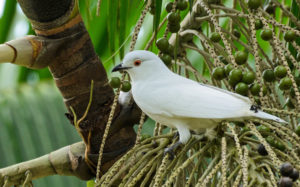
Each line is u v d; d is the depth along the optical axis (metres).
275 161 5.91
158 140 7.69
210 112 7.11
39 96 9.16
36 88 9.28
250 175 6.32
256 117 6.77
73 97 7.75
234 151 6.78
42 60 7.45
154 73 7.76
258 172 6.35
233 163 6.82
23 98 9.05
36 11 7.24
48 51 7.43
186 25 8.33
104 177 6.75
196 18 8.11
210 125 7.30
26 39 7.38
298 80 7.79
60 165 8.04
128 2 8.36
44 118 8.98
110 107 7.88
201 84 7.60
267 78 7.52
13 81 10.16
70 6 7.35
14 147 8.71
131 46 6.99
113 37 8.38
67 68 7.60
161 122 7.71
